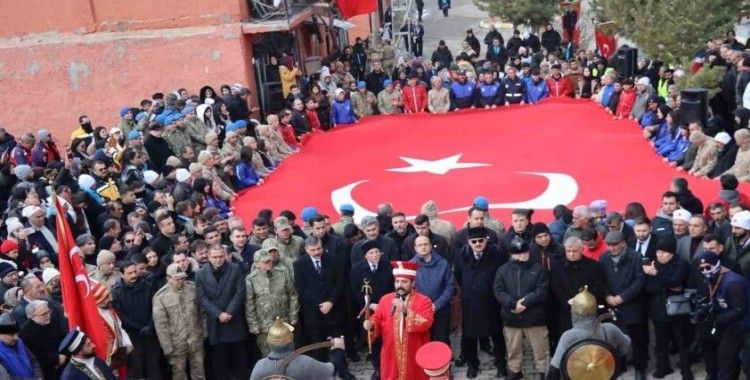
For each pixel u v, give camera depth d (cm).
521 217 1106
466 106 2386
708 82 1873
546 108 2289
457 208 1588
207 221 1230
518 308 1041
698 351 1110
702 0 2006
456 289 1214
